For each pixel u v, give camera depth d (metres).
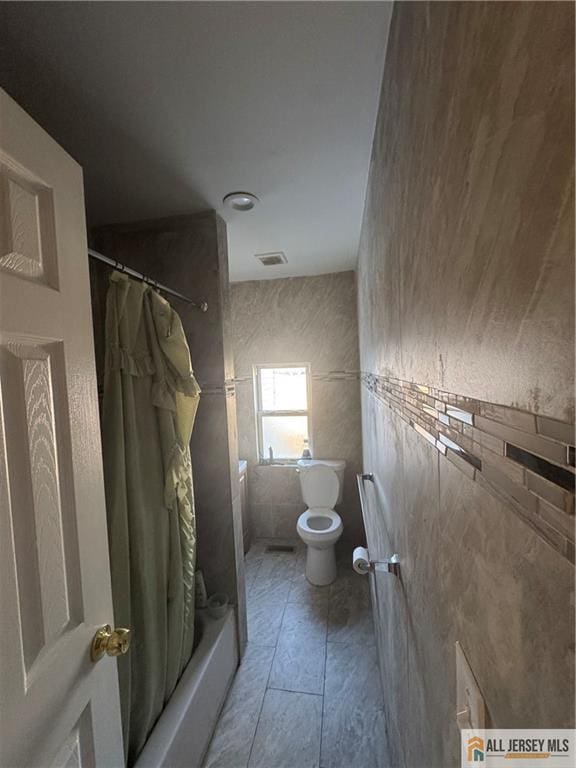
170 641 1.39
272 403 3.23
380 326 1.31
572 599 0.25
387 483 1.26
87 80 0.95
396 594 1.12
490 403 0.37
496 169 0.34
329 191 1.60
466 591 0.47
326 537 2.44
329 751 1.42
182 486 1.47
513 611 0.34
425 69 0.58
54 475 0.66
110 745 0.77
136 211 1.72
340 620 2.16
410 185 0.71
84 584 0.72
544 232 0.27
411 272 0.73
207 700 1.48
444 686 0.59
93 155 1.30
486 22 0.35
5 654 0.53
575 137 0.23
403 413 0.89
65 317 0.71
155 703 1.26
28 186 0.64
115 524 1.17
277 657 1.89
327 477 2.89
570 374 0.24
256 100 1.05
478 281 0.39
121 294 1.26
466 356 0.43
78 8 0.76
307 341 3.04
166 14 0.78
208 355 1.81
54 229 0.69
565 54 0.24
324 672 1.79
